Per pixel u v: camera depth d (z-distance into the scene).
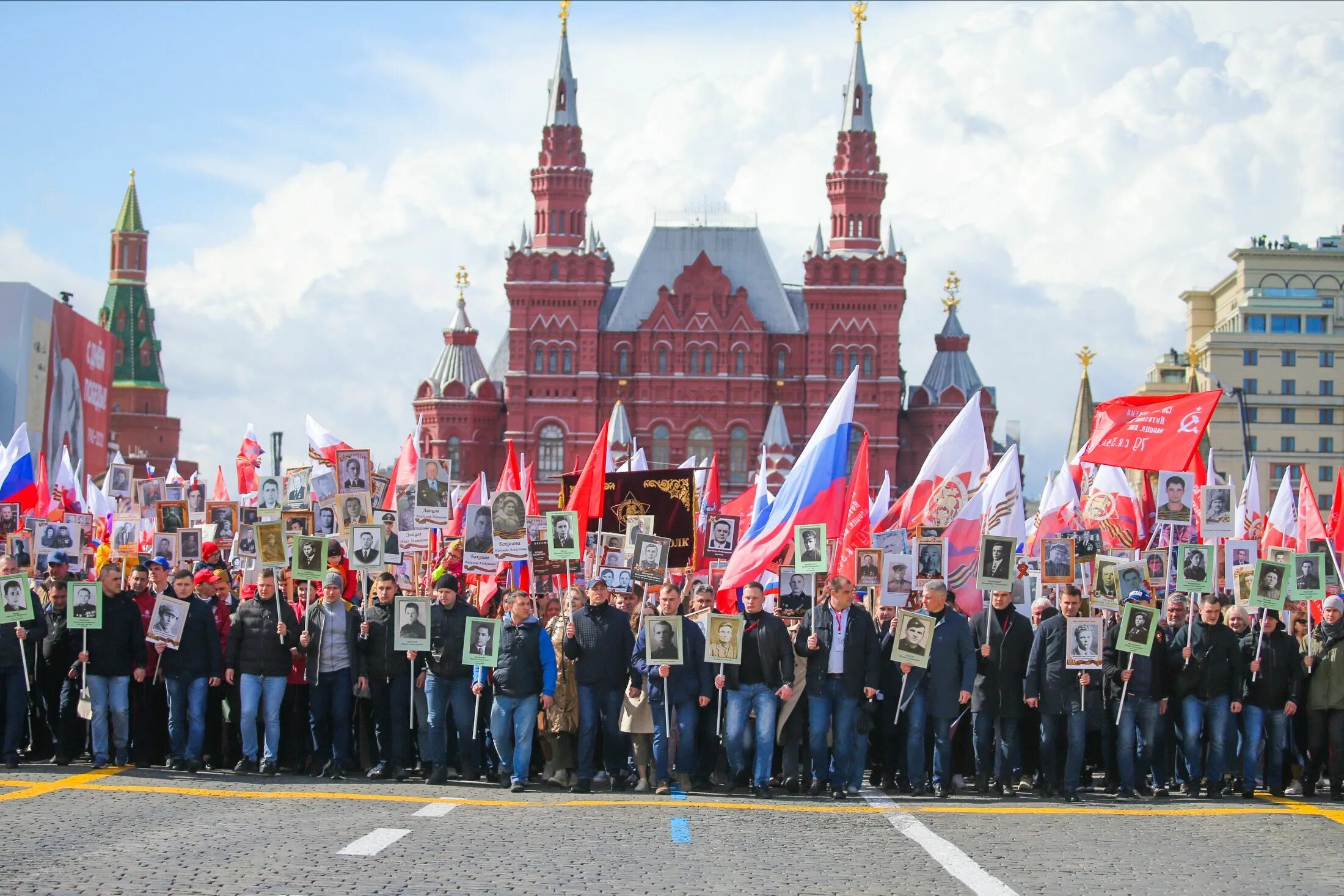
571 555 26.05
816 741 23.61
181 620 24.17
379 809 20.56
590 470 30.05
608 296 140.12
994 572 24.14
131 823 18.72
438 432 137.50
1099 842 19.05
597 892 15.26
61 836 17.58
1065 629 23.25
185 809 19.98
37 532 28.48
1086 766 27.67
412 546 28.62
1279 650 24.36
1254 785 24.36
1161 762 24.22
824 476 26.97
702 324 134.00
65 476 41.12
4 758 25.23
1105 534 32.38
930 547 25.91
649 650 23.45
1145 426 27.64
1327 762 26.48
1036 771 25.66
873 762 26.44
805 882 16.11
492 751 25.72
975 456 28.41
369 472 27.83
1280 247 163.38
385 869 16.14
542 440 134.38
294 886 15.09
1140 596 24.45
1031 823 20.67
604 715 24.52
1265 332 153.50
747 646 23.56
